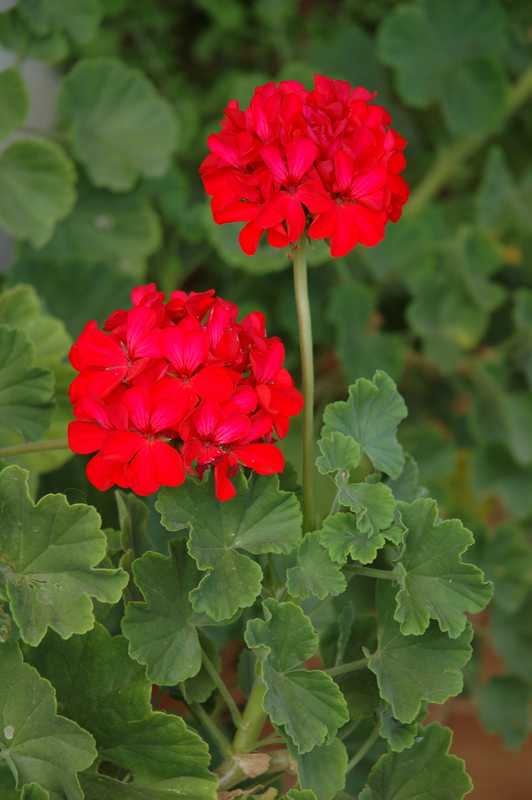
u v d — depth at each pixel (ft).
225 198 3.58
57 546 3.51
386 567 3.73
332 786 3.53
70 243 5.86
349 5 7.14
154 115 5.71
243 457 3.45
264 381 3.48
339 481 3.58
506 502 6.76
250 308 6.37
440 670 3.57
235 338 3.48
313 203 3.50
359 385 3.72
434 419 7.26
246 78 6.06
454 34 6.42
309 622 3.50
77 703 3.55
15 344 3.90
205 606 3.50
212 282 6.97
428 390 7.20
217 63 7.47
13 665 3.47
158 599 3.56
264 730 4.68
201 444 3.43
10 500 3.50
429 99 6.48
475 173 7.27
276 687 3.50
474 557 6.12
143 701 3.50
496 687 6.19
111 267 5.55
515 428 6.57
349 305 6.20
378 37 6.44
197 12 7.32
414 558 3.59
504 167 6.68
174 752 3.51
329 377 6.84
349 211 3.53
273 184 3.51
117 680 3.53
